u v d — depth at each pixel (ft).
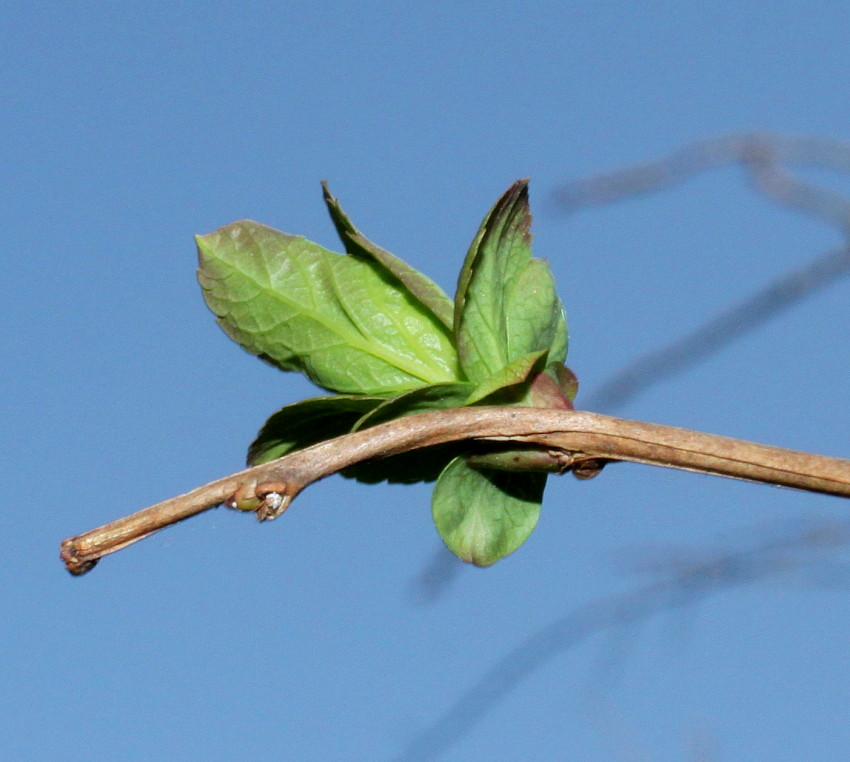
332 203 1.00
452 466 0.99
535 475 1.00
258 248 1.01
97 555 0.95
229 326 1.01
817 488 0.96
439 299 1.00
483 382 0.99
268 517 0.95
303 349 1.01
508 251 1.00
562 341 1.01
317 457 0.96
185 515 0.95
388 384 1.00
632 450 0.97
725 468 0.97
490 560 1.00
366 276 1.01
